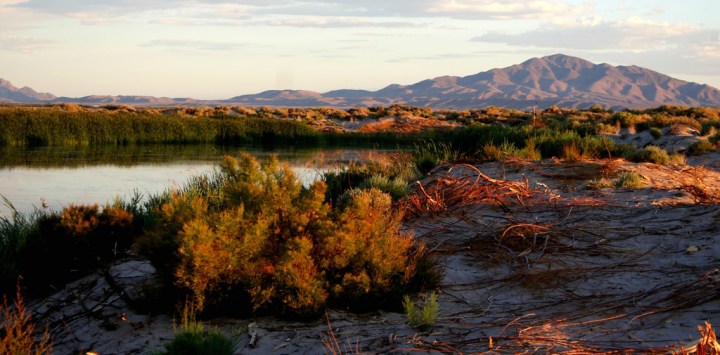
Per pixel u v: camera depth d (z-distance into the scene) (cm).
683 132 3005
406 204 882
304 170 2073
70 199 1498
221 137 4188
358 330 460
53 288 627
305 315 482
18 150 3080
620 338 414
